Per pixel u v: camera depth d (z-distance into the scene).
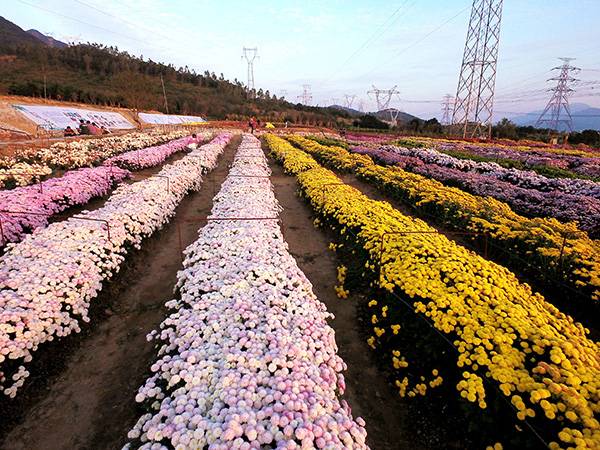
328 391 2.98
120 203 8.12
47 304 4.29
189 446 2.35
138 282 6.44
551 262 5.66
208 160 17.19
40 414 3.67
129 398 3.87
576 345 3.41
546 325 3.67
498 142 36.69
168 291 6.20
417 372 4.00
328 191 9.76
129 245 6.93
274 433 2.41
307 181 11.66
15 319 3.86
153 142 22.25
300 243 8.35
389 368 4.30
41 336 4.05
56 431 3.50
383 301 4.95
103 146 17.66
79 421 3.61
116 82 50.50
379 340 4.64
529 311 3.92
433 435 3.46
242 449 2.25
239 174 12.52
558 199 9.98
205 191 13.23
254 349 3.19
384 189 11.91
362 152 20.86
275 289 4.29
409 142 30.27
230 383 2.85
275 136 36.53
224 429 2.41
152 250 7.70
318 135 42.94
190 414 2.57
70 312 4.76
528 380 2.93
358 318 5.35
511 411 2.90
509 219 7.52
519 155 21.70
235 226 6.63
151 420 2.58
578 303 5.29
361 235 6.47
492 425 2.99
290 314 3.85
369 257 6.01
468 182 12.16
